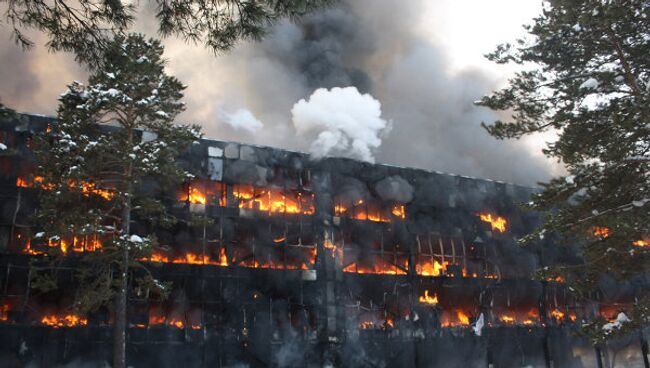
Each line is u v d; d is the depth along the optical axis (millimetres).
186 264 38500
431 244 49281
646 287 55250
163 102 31656
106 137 32000
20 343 32938
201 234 39969
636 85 23844
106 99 29531
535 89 26547
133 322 35938
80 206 29641
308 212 44750
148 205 30641
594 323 23812
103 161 31234
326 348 41250
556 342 51406
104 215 29344
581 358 52375
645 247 22984
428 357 45281
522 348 50031
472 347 47500
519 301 51781
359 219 46562
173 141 31375
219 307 38906
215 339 38125
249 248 41438
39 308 34094
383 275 45469
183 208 39812
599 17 23000
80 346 34250
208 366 37469
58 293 34625
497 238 52750
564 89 25391
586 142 23422
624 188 23031
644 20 23531
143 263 37031
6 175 35500
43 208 29281
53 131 36562
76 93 30859
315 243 43719
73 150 29688
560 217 24281
